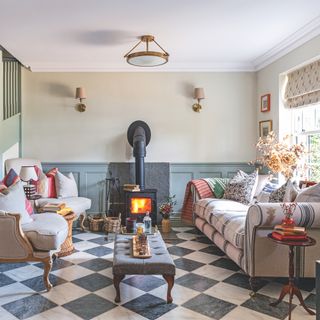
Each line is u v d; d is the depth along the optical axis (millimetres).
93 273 3281
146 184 5410
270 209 2688
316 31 3688
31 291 2859
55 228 2936
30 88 5367
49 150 5387
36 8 3217
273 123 4891
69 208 4070
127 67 5355
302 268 2809
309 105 4148
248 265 2865
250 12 3344
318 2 3123
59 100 5383
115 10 3271
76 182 5395
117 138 5418
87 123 5410
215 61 5258
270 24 3660
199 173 5453
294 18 3494
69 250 3914
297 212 2680
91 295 2775
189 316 2430
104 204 5406
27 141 5371
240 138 5488
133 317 2408
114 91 5414
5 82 5176
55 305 2598
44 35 3988
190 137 5453
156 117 5434
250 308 2559
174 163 5434
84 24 3639
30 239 2848
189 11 3303
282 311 2512
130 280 3105
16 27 3721
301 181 3805
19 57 4973
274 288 2936
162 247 2988
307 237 2459
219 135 5469
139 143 5098
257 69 5379
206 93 5453
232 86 5465
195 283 3041
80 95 5215
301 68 4262
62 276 3201
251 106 5473
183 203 5129
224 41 4254
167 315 2441
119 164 5402
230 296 2770
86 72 5383
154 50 4625
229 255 3318
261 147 4965
